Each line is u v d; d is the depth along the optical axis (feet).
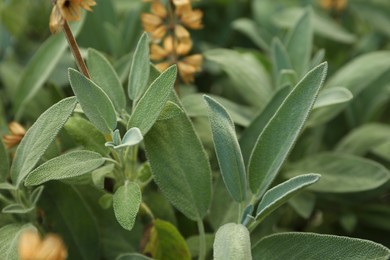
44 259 1.02
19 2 2.02
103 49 1.95
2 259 1.29
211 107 1.32
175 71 1.26
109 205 1.42
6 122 1.85
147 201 1.54
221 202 1.53
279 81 1.68
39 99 1.83
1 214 1.45
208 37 2.28
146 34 1.38
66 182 1.35
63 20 1.26
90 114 1.30
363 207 1.79
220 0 2.28
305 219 1.80
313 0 2.32
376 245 1.25
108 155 1.40
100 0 1.95
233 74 1.69
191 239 1.49
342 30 2.15
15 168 1.34
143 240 1.47
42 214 1.47
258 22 2.20
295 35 1.84
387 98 1.98
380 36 2.21
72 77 1.29
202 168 1.38
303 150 1.80
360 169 1.64
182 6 1.55
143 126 1.28
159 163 1.37
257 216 1.29
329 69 2.05
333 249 1.27
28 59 2.06
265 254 1.30
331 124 1.99
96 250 1.48
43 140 1.29
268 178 1.33
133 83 1.38
